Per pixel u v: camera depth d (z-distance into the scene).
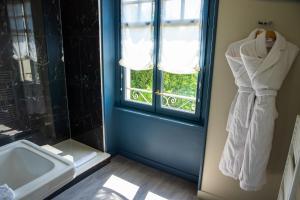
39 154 1.56
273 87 1.32
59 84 2.49
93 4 2.07
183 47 1.90
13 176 1.68
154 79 2.15
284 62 1.31
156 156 2.30
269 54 1.30
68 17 2.29
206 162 1.81
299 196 1.08
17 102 2.10
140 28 2.08
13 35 1.97
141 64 2.12
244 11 1.44
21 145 1.71
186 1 1.82
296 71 1.37
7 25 1.91
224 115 1.65
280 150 1.51
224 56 1.56
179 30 1.90
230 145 1.52
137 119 2.33
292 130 1.45
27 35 2.08
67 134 2.69
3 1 1.86
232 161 1.52
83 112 2.50
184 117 2.09
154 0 1.95
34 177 1.55
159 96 2.18
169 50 1.98
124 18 2.16
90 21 2.14
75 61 2.39
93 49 2.20
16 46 2.01
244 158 1.43
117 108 2.41
